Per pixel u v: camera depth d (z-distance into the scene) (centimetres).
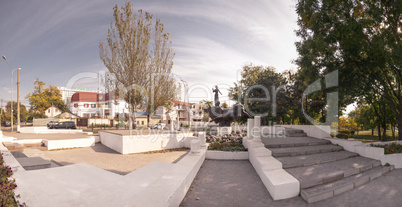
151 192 441
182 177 542
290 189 535
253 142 928
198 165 764
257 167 745
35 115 5534
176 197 452
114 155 1061
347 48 1240
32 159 771
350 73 1373
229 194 550
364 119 2691
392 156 837
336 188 555
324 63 1323
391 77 1553
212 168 815
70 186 482
